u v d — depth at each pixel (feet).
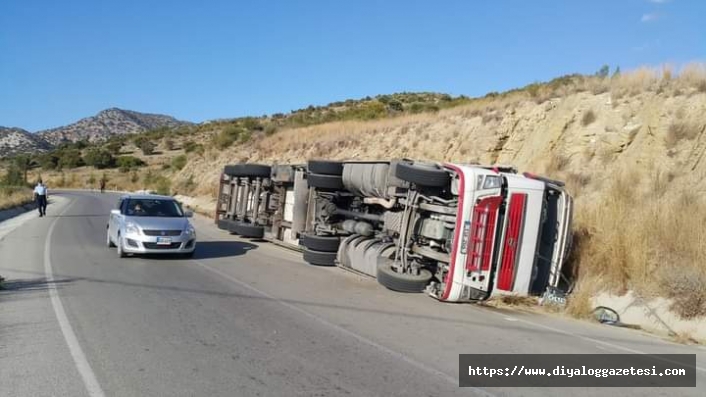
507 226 35.70
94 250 54.60
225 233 78.48
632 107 57.47
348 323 29.04
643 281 35.60
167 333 25.86
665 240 37.42
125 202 53.36
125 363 21.56
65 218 97.76
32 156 401.90
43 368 20.80
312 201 53.62
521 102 77.92
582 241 41.01
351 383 20.11
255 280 41.14
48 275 40.06
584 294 35.19
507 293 35.83
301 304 33.35
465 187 35.24
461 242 35.09
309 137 140.77
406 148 96.27
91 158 351.25
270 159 144.87
